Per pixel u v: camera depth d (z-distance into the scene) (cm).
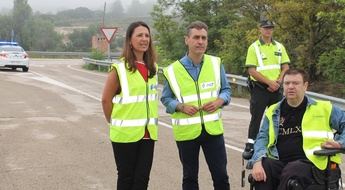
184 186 532
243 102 1448
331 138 471
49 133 935
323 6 1617
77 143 858
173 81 525
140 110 489
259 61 806
